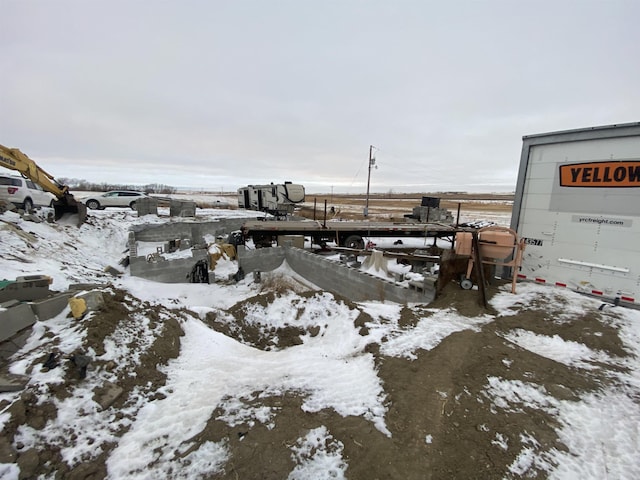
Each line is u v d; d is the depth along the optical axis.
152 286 9.73
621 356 4.34
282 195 21.98
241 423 3.33
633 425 3.14
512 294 6.37
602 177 5.65
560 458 2.77
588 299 5.81
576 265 6.13
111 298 5.20
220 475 2.73
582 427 3.12
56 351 3.89
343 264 9.95
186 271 10.98
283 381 4.18
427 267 9.52
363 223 14.83
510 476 2.60
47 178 13.20
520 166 6.72
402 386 3.77
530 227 6.72
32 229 10.97
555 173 6.22
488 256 6.49
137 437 3.21
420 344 4.74
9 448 2.79
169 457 2.95
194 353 5.05
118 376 3.96
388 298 7.42
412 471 2.67
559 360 4.33
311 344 5.62
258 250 11.34
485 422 3.16
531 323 5.27
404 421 3.24
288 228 13.16
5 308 4.21
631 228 5.44
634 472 2.63
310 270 10.38
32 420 3.08
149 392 3.95
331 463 2.81
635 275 5.47
